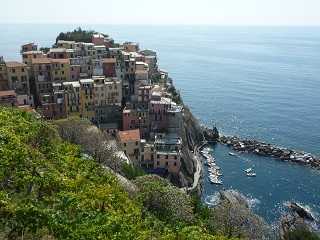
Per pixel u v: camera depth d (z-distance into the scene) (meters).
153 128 179.88
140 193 86.06
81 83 173.62
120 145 158.62
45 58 190.62
